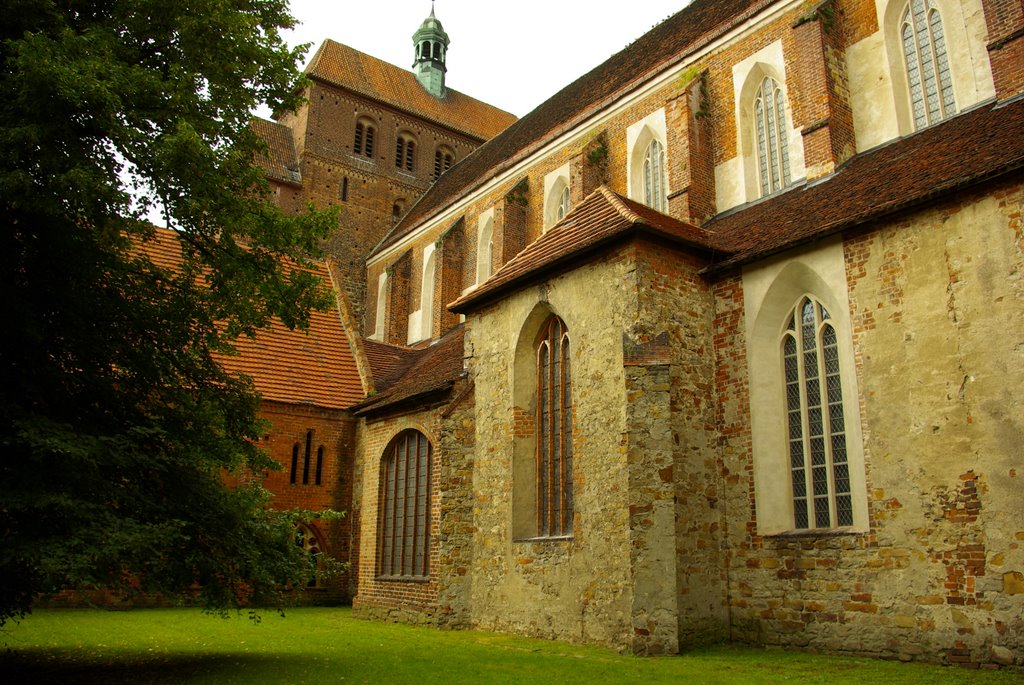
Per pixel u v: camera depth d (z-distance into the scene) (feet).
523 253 62.80
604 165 87.30
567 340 55.67
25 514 33.86
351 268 146.41
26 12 38.47
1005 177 38.45
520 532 55.52
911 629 38.96
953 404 39.09
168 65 44.06
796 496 46.70
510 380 58.70
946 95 58.59
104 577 34.47
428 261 122.01
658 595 44.14
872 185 49.52
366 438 81.25
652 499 45.47
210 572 39.55
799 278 48.29
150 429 38.29
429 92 172.35
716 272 52.03
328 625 62.03
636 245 49.85
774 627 45.09
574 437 51.88
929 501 39.24
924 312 41.06
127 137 37.42
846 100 62.59
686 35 84.64
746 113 71.41
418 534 69.77
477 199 111.14
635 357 47.88
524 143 107.24
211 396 45.44
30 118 35.68
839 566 42.55
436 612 61.21
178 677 34.78
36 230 37.78
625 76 91.40
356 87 155.94
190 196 41.29
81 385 39.52
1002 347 37.63
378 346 99.55
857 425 43.29
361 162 153.58
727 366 50.83
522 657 42.29
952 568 37.86
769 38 70.28
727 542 48.42
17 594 36.17
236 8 48.96
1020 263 37.58
